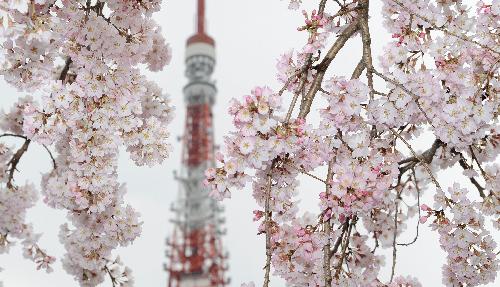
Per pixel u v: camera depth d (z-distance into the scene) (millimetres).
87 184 7027
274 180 5629
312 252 5371
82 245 8086
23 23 5188
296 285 5715
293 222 5605
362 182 5289
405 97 5797
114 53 7012
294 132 5188
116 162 7102
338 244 6504
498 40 6539
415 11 6477
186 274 96875
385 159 5902
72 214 7922
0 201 7918
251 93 5035
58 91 6645
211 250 97812
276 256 5594
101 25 6945
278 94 5074
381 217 8320
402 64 6363
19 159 7934
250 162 5180
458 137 6211
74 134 6848
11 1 4715
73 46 6883
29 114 6613
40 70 6691
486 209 6953
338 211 5258
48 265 8375
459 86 6223
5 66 6535
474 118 6082
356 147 5523
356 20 6434
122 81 7027
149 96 9375
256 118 5039
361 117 5766
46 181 9023
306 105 5648
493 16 6570
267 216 5012
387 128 5688
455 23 6605
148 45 7648
